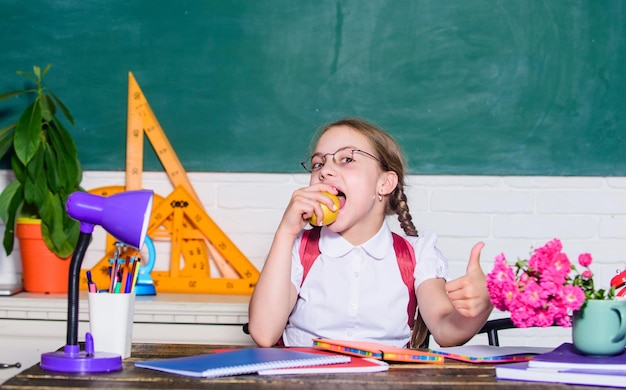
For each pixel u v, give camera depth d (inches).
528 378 47.2
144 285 99.5
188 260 105.7
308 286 70.2
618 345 50.5
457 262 107.2
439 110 107.3
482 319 60.4
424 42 107.4
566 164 106.7
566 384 46.3
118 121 108.9
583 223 106.9
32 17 108.9
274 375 47.7
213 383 45.0
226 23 108.2
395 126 107.4
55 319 93.0
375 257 70.1
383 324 69.0
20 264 109.2
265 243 108.1
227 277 105.4
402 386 44.9
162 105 108.6
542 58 106.9
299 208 63.0
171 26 108.4
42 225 98.6
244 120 108.2
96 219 51.7
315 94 107.8
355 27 107.5
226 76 108.2
